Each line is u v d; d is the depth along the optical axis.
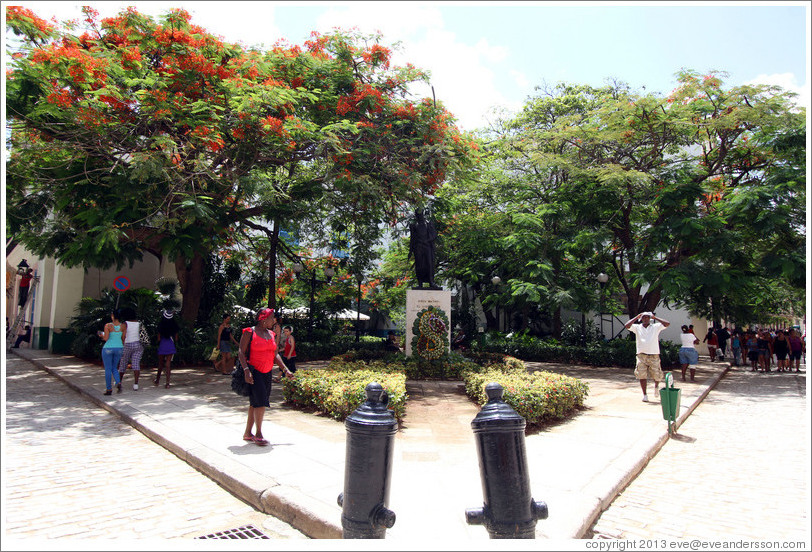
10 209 10.59
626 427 7.28
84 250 10.65
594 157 16.81
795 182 13.15
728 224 14.70
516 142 18.52
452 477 4.87
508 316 26.73
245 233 17.09
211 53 10.40
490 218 19.31
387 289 25.64
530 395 7.05
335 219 16.34
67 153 10.39
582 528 3.79
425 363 11.13
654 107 14.80
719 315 19.55
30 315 21.47
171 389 10.03
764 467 5.78
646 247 15.73
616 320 26.56
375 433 3.29
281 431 6.57
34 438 6.40
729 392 12.48
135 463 5.45
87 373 12.25
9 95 9.24
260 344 5.84
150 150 9.72
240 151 10.53
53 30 9.34
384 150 11.85
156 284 17.98
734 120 14.00
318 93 11.90
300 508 3.91
